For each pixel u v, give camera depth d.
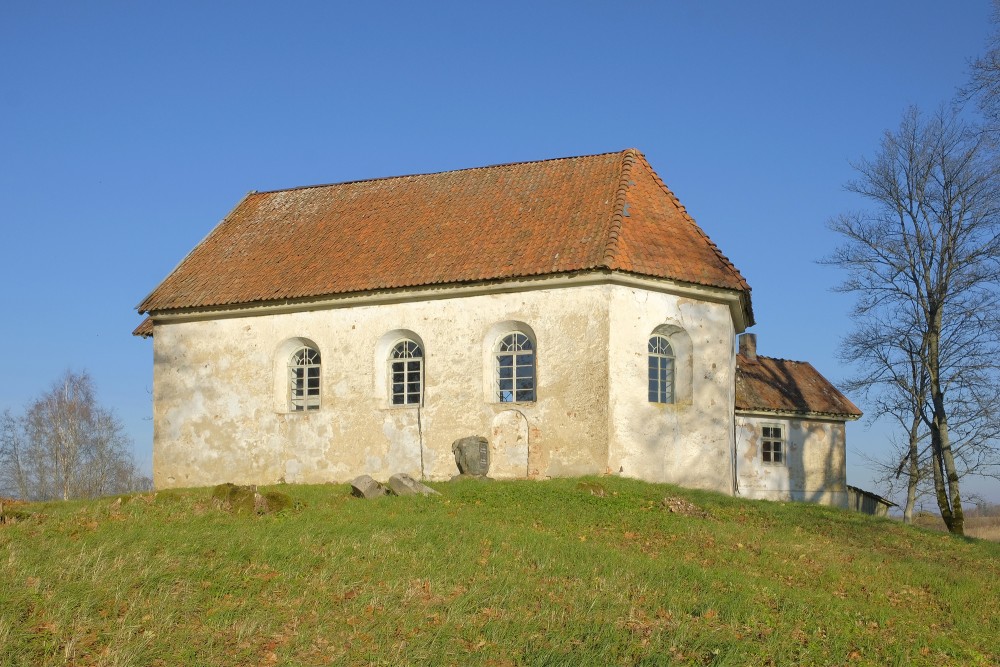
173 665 10.19
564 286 24.50
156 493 21.11
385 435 25.80
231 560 13.58
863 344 31.16
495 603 12.87
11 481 46.41
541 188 28.55
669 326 25.09
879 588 16.12
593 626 12.23
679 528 19.11
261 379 27.28
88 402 47.66
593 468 23.61
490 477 24.33
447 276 25.30
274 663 10.48
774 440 34.00
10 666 9.62
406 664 10.73
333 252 28.27
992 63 24.58
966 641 13.71
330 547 14.71
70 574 12.19
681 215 27.47
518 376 25.12
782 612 13.66
